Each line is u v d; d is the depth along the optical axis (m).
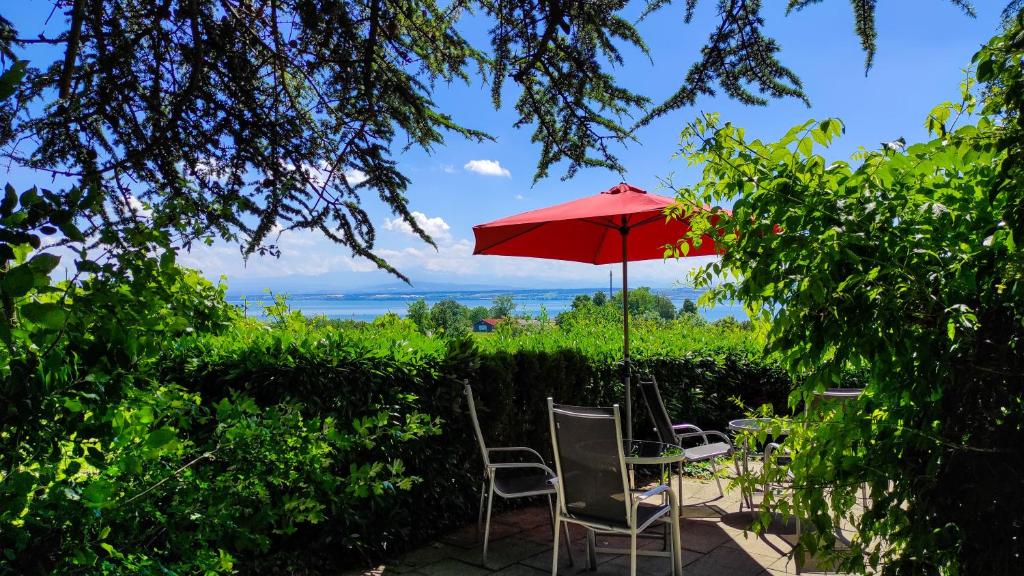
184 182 3.11
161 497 2.20
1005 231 1.71
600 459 3.54
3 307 1.44
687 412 7.08
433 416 4.54
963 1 2.08
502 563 4.18
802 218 1.99
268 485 2.74
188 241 2.29
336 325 5.01
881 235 1.89
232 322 2.96
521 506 5.44
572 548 4.46
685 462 6.56
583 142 2.95
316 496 2.77
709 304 2.44
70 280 1.64
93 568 1.83
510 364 5.22
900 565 1.90
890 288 1.83
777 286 2.13
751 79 2.59
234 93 3.25
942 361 1.84
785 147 2.10
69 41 2.57
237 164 3.26
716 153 2.13
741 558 4.17
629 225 5.68
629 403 5.48
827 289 1.93
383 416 3.03
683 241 2.58
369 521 4.12
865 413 2.15
